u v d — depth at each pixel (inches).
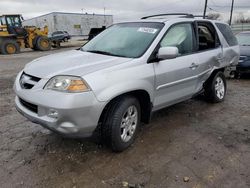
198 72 185.3
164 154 140.9
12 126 175.6
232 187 114.8
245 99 239.8
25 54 797.2
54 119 120.1
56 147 146.6
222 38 216.4
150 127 174.7
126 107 136.0
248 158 137.8
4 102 231.1
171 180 119.2
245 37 363.9
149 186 115.1
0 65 502.6
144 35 162.2
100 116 129.6
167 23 166.7
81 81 120.7
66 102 116.6
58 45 1064.8
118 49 159.0
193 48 183.9
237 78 333.7
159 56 146.9
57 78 123.5
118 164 131.0
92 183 116.7
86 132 125.6
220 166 130.3
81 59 146.6
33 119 128.6
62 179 119.3
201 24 196.7
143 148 146.6
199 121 186.4
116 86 128.5
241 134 166.2
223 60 213.9
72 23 2006.6
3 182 117.0
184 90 177.5
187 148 147.6
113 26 192.7
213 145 151.4
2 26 835.4
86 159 135.0
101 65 133.8
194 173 124.4
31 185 115.3
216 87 219.8
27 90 131.1
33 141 153.9
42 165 129.6
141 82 140.3
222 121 187.0
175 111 205.3
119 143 136.9
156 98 156.0
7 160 133.9
